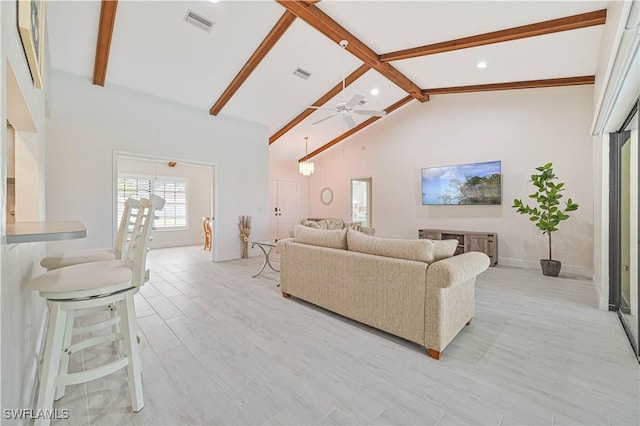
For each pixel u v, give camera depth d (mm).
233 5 3268
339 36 3684
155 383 1773
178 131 5105
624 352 2164
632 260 2533
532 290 3723
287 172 8867
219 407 1571
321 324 2666
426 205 6402
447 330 2145
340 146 8086
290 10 3219
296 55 4312
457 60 4297
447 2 3023
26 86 1695
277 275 4578
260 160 6398
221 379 1821
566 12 2924
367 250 2613
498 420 1484
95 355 2070
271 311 2990
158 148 4859
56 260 1892
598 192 3502
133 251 1903
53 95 3875
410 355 2125
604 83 2225
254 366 1970
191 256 6383
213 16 3387
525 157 5137
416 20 3398
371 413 1531
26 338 1552
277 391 1709
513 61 4098
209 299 3377
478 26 3357
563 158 4777
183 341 2326
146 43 3670
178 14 3305
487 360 2059
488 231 5555
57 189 3912
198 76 4480
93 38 3492
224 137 5773
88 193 4145
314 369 1938
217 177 5684
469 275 2170
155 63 4055
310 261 3047
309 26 3725
